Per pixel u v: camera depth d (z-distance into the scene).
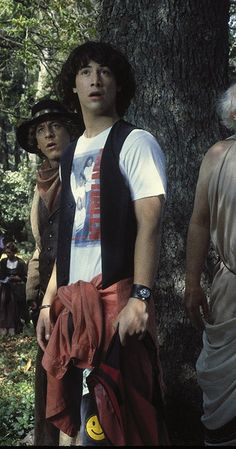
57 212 3.79
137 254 2.79
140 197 2.81
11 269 13.01
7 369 8.78
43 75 13.45
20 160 33.38
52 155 3.84
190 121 4.77
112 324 2.81
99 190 2.88
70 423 3.01
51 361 2.93
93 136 2.99
